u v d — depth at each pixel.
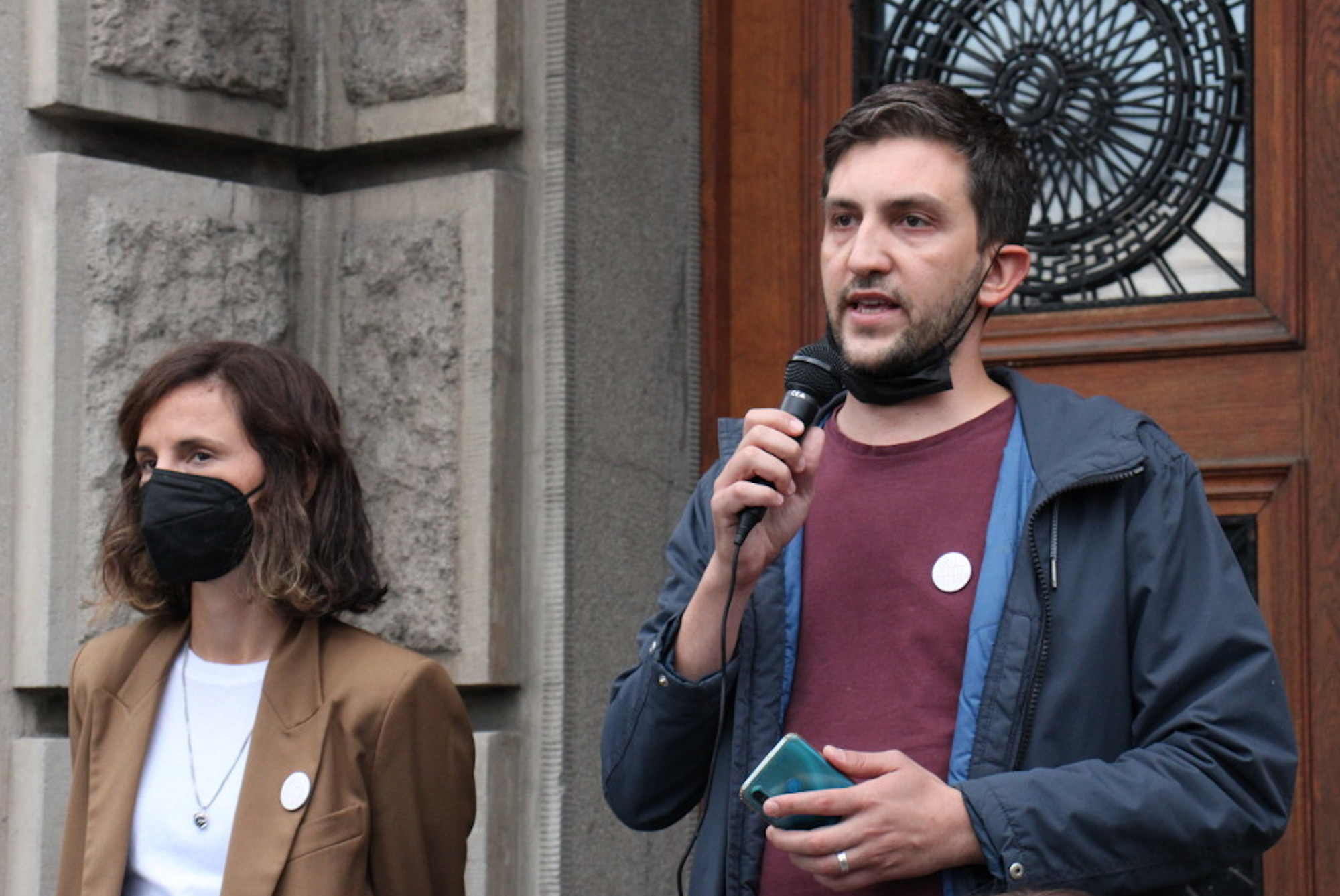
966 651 2.61
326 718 2.94
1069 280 4.07
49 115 4.16
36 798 4.01
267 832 2.88
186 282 4.24
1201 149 3.94
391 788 2.96
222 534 2.99
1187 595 2.59
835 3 4.37
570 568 4.17
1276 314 3.84
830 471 2.81
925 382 2.71
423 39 4.29
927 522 2.69
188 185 4.29
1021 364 4.09
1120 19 4.03
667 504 4.40
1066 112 4.08
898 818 2.42
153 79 4.21
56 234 4.08
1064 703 2.56
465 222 4.23
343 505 3.13
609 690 4.25
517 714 4.19
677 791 2.85
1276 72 3.86
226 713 3.02
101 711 3.08
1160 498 2.63
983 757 2.54
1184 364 3.93
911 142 2.71
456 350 4.22
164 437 3.04
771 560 2.67
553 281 4.20
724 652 2.57
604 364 4.28
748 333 4.45
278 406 3.06
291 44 4.45
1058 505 2.63
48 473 4.05
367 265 4.36
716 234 4.48
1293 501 3.79
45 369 4.06
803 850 2.44
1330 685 3.71
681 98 4.48
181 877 2.91
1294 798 3.70
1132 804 2.44
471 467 4.18
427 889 3.03
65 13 4.10
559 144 4.21
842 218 2.76
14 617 4.07
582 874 4.16
